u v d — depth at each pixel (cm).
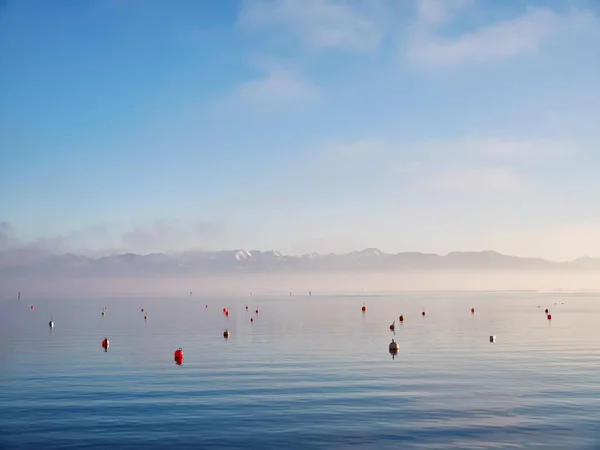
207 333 8019
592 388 3512
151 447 2459
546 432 2630
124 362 4834
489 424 2755
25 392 3503
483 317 11675
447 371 4191
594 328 8506
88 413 2980
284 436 2589
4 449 2452
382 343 6325
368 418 2859
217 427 2725
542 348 5697
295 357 5072
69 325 10150
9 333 8275
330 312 14362
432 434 2611
